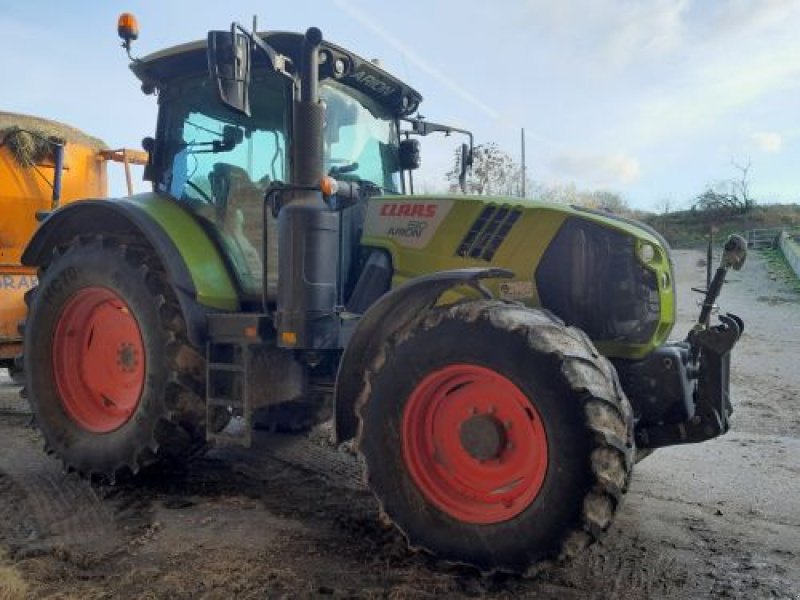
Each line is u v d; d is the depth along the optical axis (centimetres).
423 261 376
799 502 403
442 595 283
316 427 550
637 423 339
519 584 294
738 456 500
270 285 397
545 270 355
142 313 398
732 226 3831
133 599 275
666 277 350
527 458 293
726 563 319
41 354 442
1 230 615
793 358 991
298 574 300
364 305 382
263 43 344
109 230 461
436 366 305
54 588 285
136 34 424
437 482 310
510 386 290
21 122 649
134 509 381
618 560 321
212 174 427
